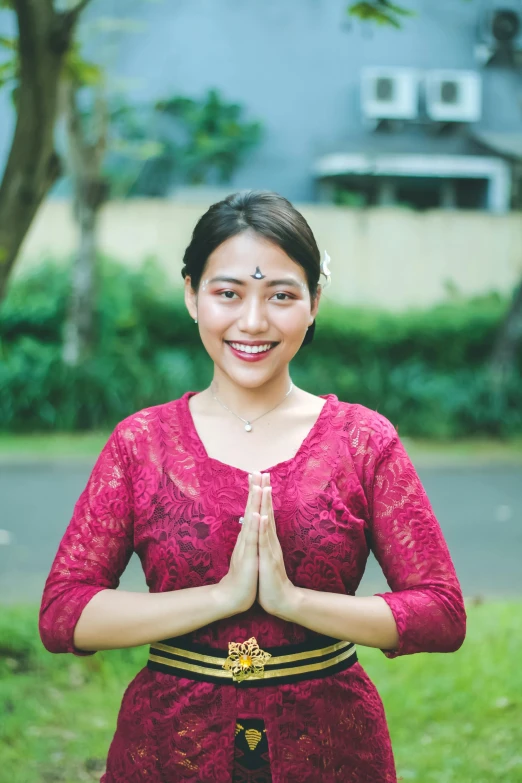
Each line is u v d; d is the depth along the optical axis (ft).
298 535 5.72
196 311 6.31
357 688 5.92
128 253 49.24
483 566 22.49
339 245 52.34
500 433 44.45
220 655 5.66
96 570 5.85
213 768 5.57
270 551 5.49
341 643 5.93
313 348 45.96
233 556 5.54
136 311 44.93
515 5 62.44
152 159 58.13
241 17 60.18
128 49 58.29
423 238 52.80
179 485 5.82
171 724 5.67
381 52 62.18
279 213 5.98
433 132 63.36
